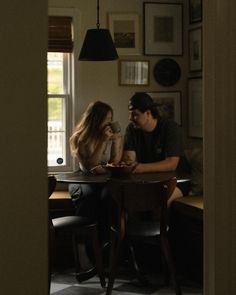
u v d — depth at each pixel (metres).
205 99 1.70
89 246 4.55
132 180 3.82
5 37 1.51
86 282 4.25
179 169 4.55
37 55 1.53
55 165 5.39
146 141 4.50
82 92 5.38
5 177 1.52
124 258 4.65
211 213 1.66
